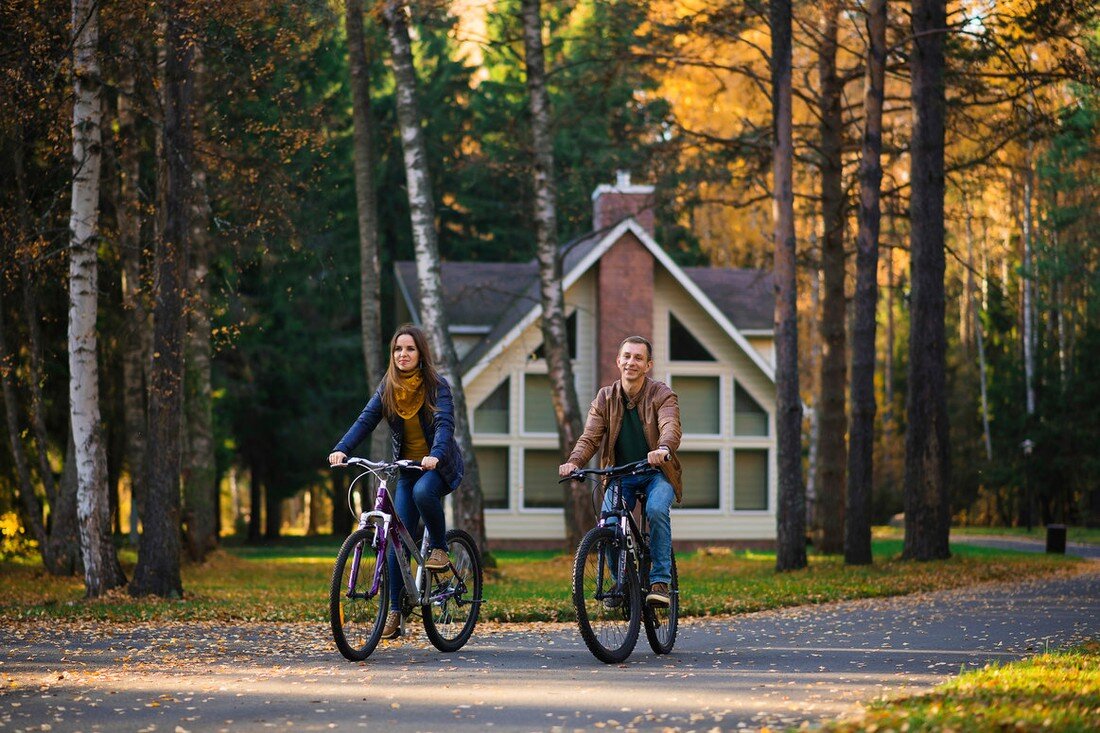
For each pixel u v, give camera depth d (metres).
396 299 67.12
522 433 57.66
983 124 38.66
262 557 51.44
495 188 70.12
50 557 36.22
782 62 36.47
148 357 40.19
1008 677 12.10
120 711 11.16
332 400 71.25
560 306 41.47
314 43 34.88
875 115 37.78
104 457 27.19
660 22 38.75
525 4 40.78
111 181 36.50
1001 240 92.19
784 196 36.44
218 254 41.44
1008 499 100.06
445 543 15.53
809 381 87.25
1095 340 92.50
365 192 40.44
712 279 67.12
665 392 15.15
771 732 9.70
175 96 26.41
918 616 22.03
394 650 16.02
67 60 26.27
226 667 14.34
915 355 37.62
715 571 38.56
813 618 21.88
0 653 15.82
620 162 57.59
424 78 76.19
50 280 33.53
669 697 11.85
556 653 15.86
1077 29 34.59
